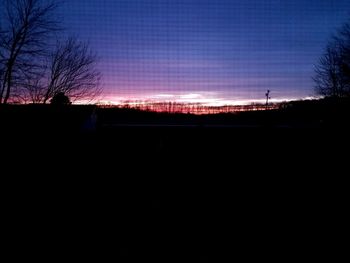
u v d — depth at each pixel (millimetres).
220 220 3656
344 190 4598
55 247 2980
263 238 3168
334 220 3592
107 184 5035
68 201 4250
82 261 2744
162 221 3602
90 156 6559
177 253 2850
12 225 3449
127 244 3051
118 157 6551
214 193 4625
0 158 5543
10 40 6531
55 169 5645
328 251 2902
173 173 5680
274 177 5293
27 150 5887
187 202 4199
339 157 6035
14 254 2848
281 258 2814
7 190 4559
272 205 4094
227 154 6598
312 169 5613
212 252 2920
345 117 6578
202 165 6055
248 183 5078
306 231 3328
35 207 3986
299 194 4508
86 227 3439
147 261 2758
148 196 4488
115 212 3850
